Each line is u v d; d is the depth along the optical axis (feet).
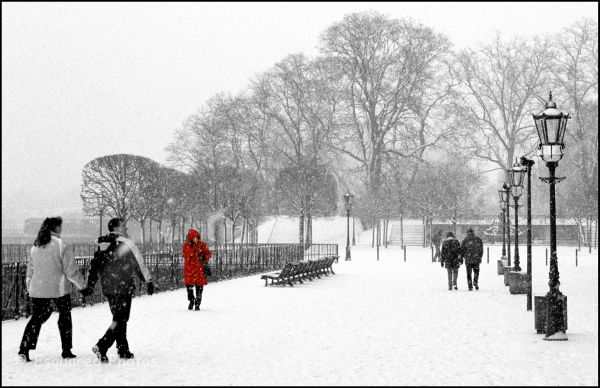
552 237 41.91
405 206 224.12
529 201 57.41
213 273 92.79
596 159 209.97
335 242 226.17
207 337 41.34
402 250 195.21
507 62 225.15
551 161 44.57
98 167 178.09
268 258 120.26
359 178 218.79
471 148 224.94
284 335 42.24
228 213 196.75
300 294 71.92
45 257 33.42
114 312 33.53
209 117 207.41
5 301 49.01
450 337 41.50
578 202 206.18
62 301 33.78
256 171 207.10
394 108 208.44
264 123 205.46
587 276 97.25
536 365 32.60
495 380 29.07
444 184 223.10
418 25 204.33
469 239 77.20
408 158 219.41
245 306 59.72
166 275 77.10
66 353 34.06
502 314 53.83
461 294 71.82
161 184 183.93
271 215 215.72
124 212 178.60
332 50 201.77
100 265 33.73
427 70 205.26
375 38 201.16
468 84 225.15
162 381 28.73
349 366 32.24
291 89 198.39
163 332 43.45
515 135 228.43
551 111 45.37
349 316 52.39
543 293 71.72
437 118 216.54
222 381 28.76
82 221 205.36
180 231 211.61
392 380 28.99
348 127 209.26
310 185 197.47
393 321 49.37
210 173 197.98
